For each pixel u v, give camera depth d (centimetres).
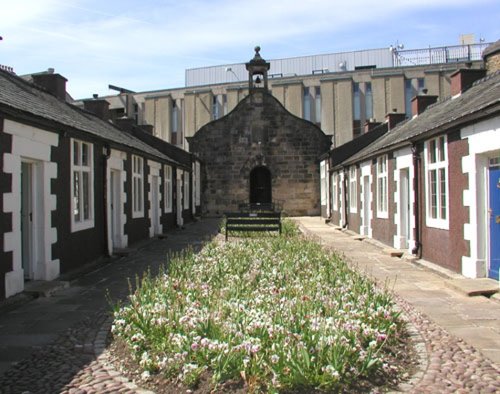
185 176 2711
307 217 3209
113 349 572
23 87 1195
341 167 2314
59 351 575
